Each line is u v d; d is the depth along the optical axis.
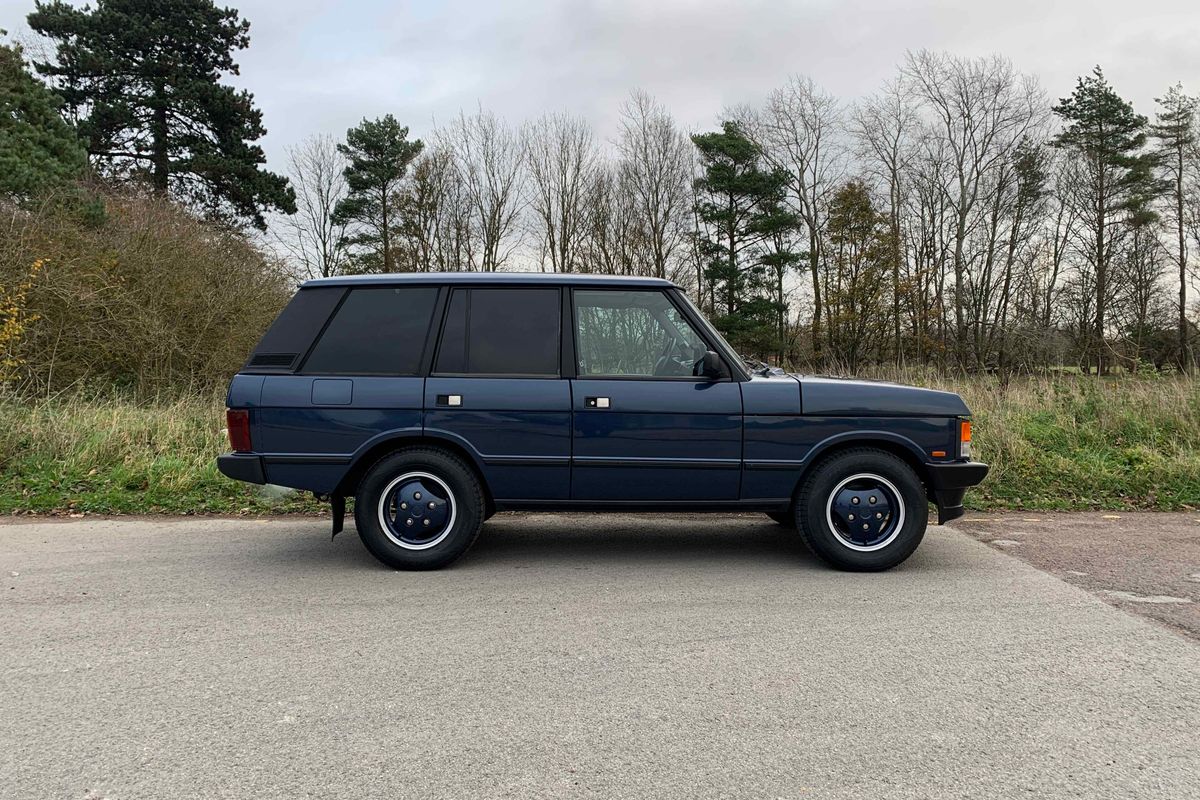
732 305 40.03
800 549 5.67
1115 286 38.84
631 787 2.54
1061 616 4.20
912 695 3.23
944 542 5.89
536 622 4.09
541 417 4.96
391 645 3.76
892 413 5.04
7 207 12.80
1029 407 10.34
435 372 5.03
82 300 12.07
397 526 5.03
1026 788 2.54
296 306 5.16
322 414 4.99
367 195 41.34
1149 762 2.70
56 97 21.61
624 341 5.10
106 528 6.23
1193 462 8.14
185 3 29.95
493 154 41.50
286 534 6.08
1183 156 39.53
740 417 4.99
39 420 8.46
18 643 3.76
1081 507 7.20
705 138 38.94
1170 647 3.75
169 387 12.95
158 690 3.25
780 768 2.66
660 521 6.64
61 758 2.71
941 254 40.56
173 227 14.88
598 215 41.62
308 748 2.78
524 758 2.72
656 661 3.58
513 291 5.14
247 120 31.20
